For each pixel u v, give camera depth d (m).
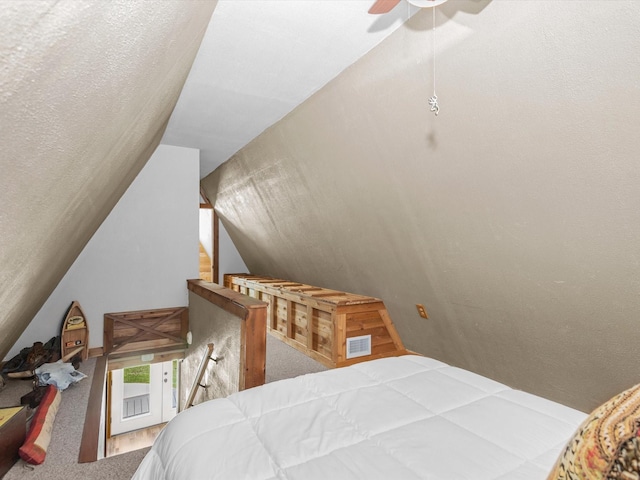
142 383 6.39
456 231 2.39
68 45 0.60
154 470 1.14
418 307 3.28
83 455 2.02
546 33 1.35
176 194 4.17
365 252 3.44
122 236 3.92
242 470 0.97
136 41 0.89
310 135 2.95
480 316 2.69
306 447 1.08
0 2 0.41
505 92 1.61
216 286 3.64
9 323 1.84
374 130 2.39
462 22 1.56
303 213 3.88
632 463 0.51
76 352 3.48
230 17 1.75
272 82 2.45
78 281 3.71
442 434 1.17
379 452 1.07
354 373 1.74
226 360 3.00
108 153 1.45
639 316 1.74
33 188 0.85
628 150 1.37
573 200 1.66
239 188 4.84
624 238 1.58
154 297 4.09
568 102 1.44
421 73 1.88
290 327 4.49
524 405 1.40
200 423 1.24
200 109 2.95
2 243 0.88
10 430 1.87
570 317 2.06
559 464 0.69
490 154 1.86
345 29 1.86
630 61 1.21
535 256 2.02
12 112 0.58
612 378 2.06
